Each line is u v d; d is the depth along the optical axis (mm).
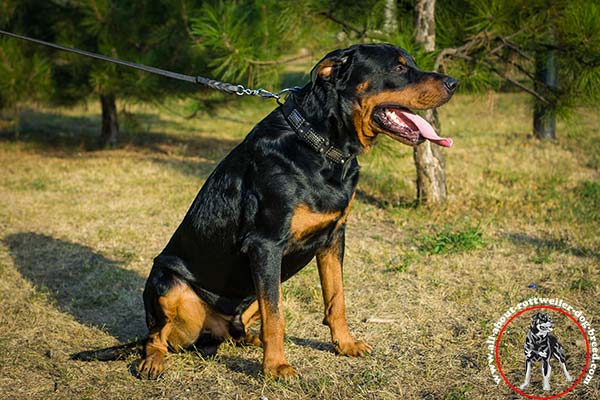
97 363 4137
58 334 4621
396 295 5207
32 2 10797
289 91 4000
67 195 8641
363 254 6234
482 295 5148
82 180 9523
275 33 7230
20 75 10047
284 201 3619
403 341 4398
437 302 5051
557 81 8234
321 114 3693
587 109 9375
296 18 7191
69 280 5715
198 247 3967
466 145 12297
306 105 3742
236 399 3674
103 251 6449
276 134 3730
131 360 4172
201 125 15508
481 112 16500
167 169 10320
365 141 3789
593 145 11891
